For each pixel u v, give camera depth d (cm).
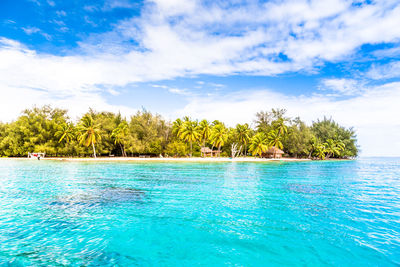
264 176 2520
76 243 752
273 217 1012
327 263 631
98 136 6241
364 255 673
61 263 627
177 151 6644
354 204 1243
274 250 704
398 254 677
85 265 619
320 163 6050
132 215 1040
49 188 1692
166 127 7425
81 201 1298
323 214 1057
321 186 1848
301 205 1217
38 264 620
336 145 9550
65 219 985
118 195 1454
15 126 6819
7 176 2416
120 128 6844
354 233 834
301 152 9238
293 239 784
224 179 2219
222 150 8500
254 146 7319
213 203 1255
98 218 1001
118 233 834
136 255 677
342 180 2269
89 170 3108
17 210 1119
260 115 8850
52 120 6975
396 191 1647
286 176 2561
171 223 937
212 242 761
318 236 808
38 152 6588
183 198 1375
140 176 2425
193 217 1009
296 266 618
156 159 5700
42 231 851
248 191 1595
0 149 7125
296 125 8644
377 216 1033
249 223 937
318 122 10381
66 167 3609
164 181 2058
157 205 1212
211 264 627
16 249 708
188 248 720
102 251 700
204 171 3028
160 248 721
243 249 712
